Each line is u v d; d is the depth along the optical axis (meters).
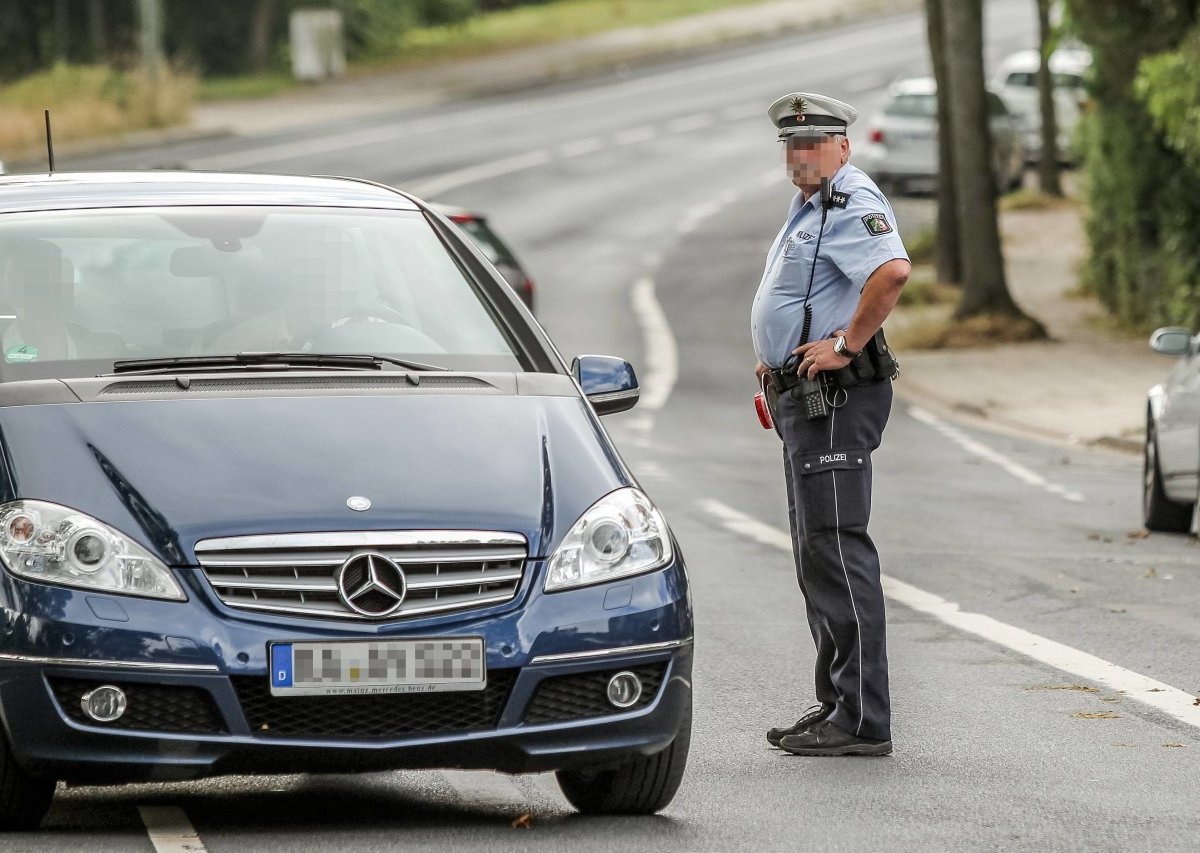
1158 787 19.83
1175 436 39.72
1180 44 73.25
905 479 50.47
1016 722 22.97
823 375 20.95
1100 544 39.47
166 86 154.62
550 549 17.44
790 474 21.38
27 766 16.70
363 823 18.16
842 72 184.88
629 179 136.50
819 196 21.02
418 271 21.09
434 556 17.06
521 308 21.02
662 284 100.94
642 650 17.48
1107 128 82.25
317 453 17.83
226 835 17.47
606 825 18.19
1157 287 80.31
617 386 20.75
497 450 18.23
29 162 134.38
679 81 183.25
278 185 22.30
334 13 194.00
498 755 17.14
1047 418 63.28
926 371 74.31
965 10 81.69
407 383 19.22
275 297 20.38
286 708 16.80
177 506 17.09
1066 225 114.31
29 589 16.70
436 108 170.62
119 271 20.33
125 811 18.59
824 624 21.27
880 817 18.53
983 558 37.12
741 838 17.70
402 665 16.80
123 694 16.58
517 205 126.25
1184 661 26.89
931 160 116.12
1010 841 17.66
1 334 19.42
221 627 16.64
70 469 17.36
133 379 18.78
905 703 24.03
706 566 35.69
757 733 22.33
